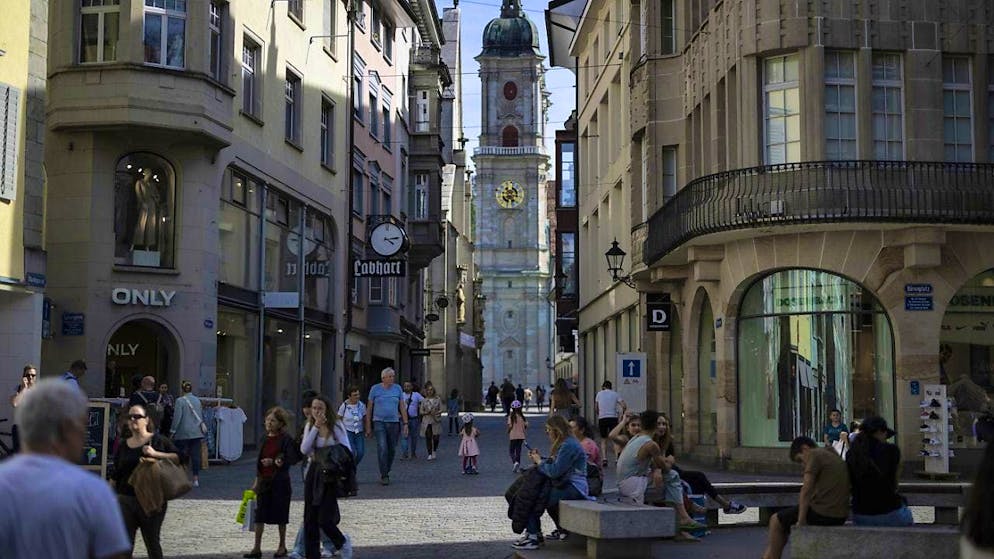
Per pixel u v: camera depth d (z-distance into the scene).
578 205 52.72
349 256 41.69
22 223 20.33
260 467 13.01
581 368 53.59
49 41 26.80
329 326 39.53
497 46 145.75
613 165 41.56
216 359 29.16
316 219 38.38
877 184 23.19
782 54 24.31
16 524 4.28
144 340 27.91
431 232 55.88
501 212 147.12
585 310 50.97
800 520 10.95
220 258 29.80
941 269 23.33
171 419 22.30
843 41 23.75
